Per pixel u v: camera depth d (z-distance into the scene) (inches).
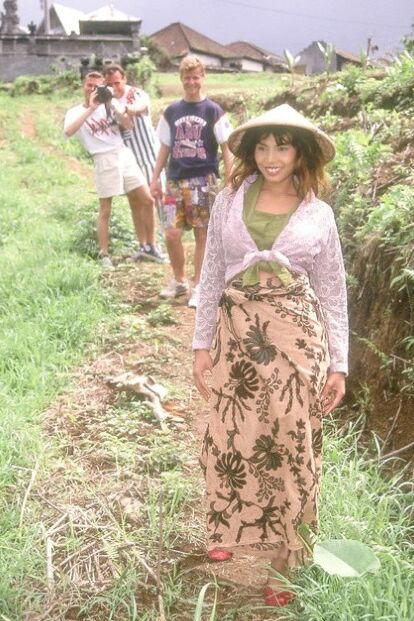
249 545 130.0
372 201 222.2
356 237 212.2
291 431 124.0
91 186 563.5
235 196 130.2
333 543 113.8
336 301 130.8
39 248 348.8
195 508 161.0
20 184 559.8
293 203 128.8
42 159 655.1
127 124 317.4
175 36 2618.1
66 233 373.1
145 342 247.8
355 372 196.5
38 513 157.4
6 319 261.4
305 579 130.3
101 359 236.1
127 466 174.1
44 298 276.2
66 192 522.3
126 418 196.2
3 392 206.4
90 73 315.9
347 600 120.6
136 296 290.7
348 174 242.8
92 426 192.1
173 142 268.8
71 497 163.5
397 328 184.9
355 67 410.3
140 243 333.7
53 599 134.2
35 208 454.3
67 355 235.1
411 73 355.3
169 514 156.5
